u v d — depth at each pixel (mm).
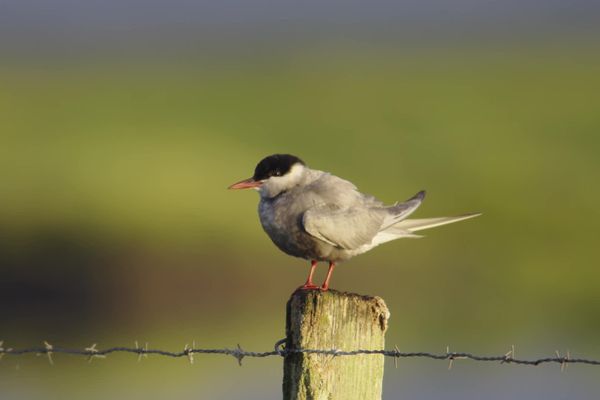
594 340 17250
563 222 21312
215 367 15594
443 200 21828
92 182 20719
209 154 23188
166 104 31156
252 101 31672
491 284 19453
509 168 23578
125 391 14305
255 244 18859
